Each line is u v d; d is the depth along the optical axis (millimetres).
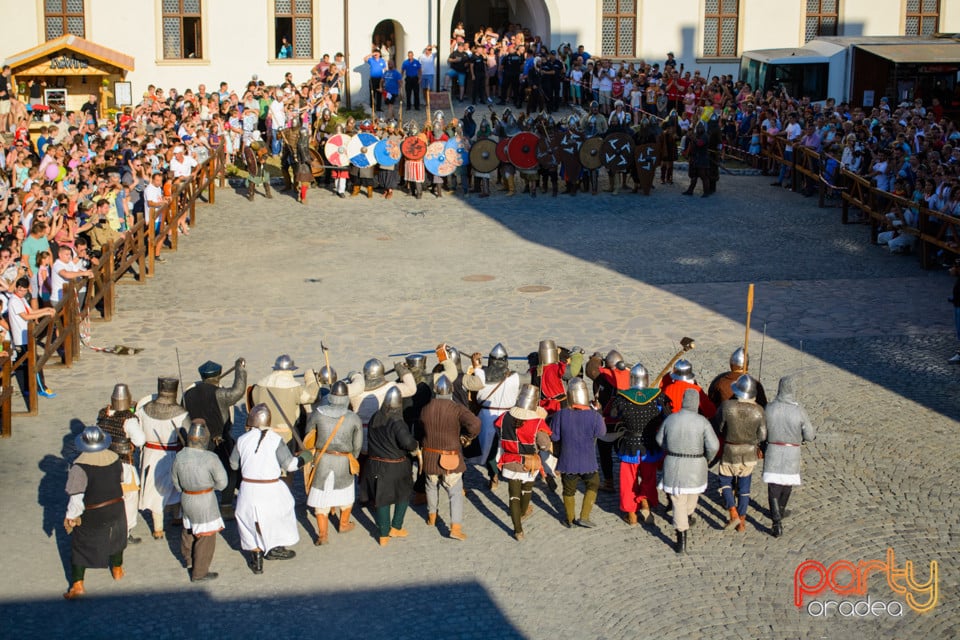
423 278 19922
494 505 11492
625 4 37438
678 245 22281
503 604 9492
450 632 9047
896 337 16438
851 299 18453
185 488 9703
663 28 37625
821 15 38156
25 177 21922
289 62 35094
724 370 14977
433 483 10781
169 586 9766
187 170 23484
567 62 35281
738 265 20719
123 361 15648
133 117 28094
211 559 9852
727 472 10664
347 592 9688
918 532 10656
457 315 17703
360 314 17797
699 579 9906
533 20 38219
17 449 12680
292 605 9461
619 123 27703
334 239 22766
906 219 21109
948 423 13180
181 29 34625
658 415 10805
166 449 10453
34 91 30703
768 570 10039
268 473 9891
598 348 15992
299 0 35031
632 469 10844
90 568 10023
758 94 31344
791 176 27438
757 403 11172
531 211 25359
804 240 22625
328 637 8969
